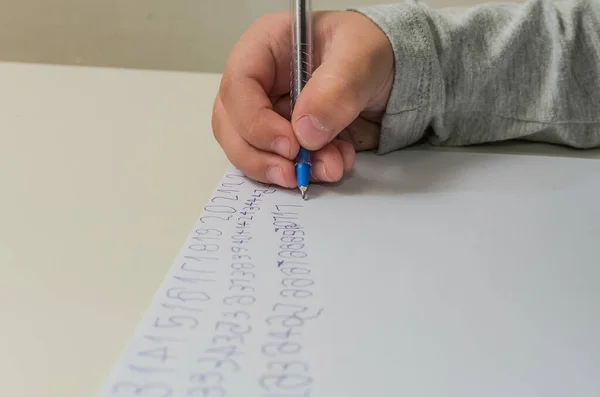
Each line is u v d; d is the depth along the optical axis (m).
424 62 0.35
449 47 0.36
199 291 0.22
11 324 0.21
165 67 0.75
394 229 0.27
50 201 0.30
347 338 0.19
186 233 0.27
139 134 0.41
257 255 0.24
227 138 0.33
